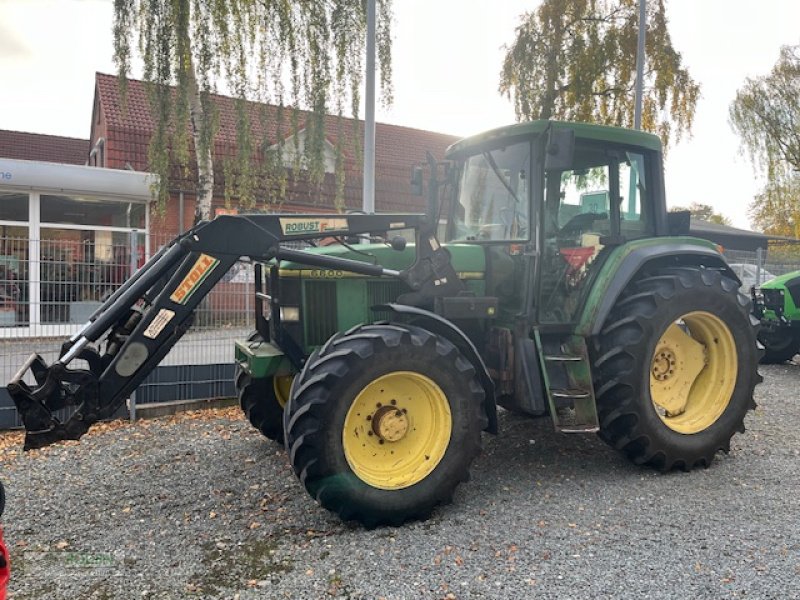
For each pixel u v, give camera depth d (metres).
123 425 5.62
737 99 25.19
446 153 4.98
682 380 4.56
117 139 15.60
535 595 2.68
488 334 4.43
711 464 4.44
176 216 14.73
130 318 3.88
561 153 3.92
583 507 3.65
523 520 3.48
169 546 3.22
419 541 3.23
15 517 3.62
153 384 6.03
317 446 3.28
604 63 15.98
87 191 11.59
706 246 4.76
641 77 12.22
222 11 12.23
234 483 4.14
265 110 13.27
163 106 12.27
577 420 4.09
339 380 3.32
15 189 11.02
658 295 4.19
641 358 4.11
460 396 3.60
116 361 3.42
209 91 12.52
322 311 4.19
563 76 16.09
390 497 3.39
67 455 4.78
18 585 2.84
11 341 5.58
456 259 4.37
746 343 4.51
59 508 3.75
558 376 4.20
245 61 12.70
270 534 3.36
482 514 3.58
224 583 2.84
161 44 12.08
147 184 12.22
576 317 4.30
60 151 22.28
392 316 3.98
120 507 3.76
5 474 4.35
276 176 13.75
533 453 4.68
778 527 3.33
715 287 4.40
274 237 3.67
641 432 4.13
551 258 4.32
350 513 3.35
